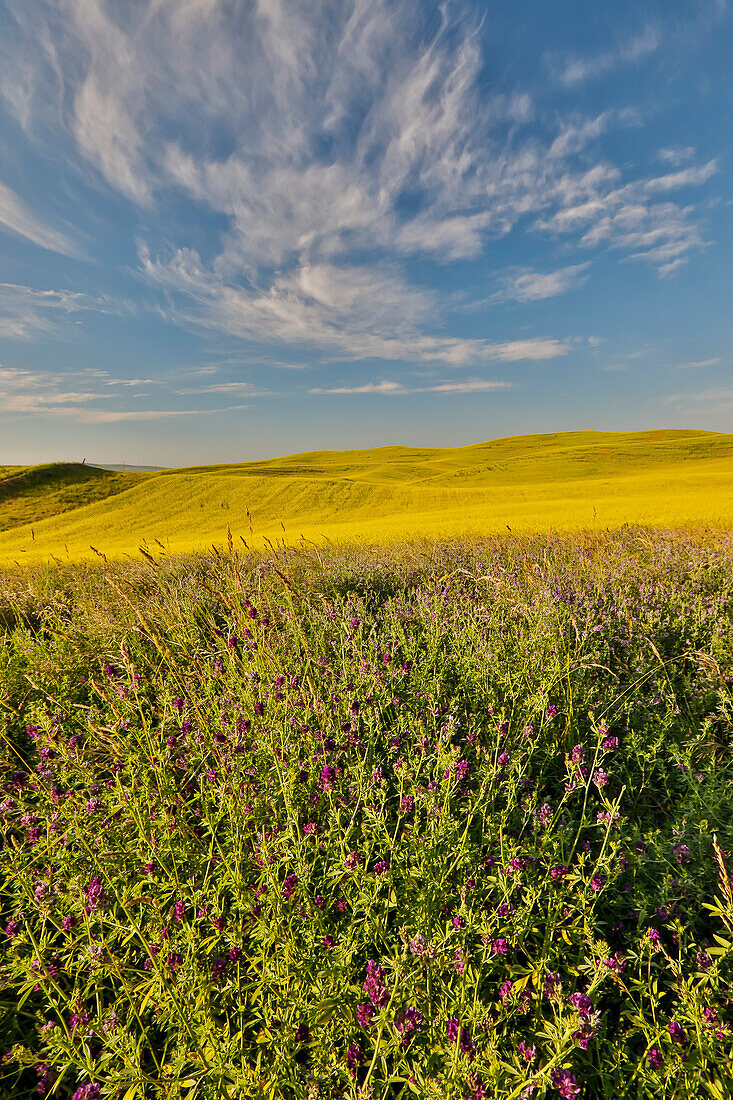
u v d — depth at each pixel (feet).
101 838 9.22
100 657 16.05
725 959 7.50
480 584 24.04
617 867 8.34
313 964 7.52
